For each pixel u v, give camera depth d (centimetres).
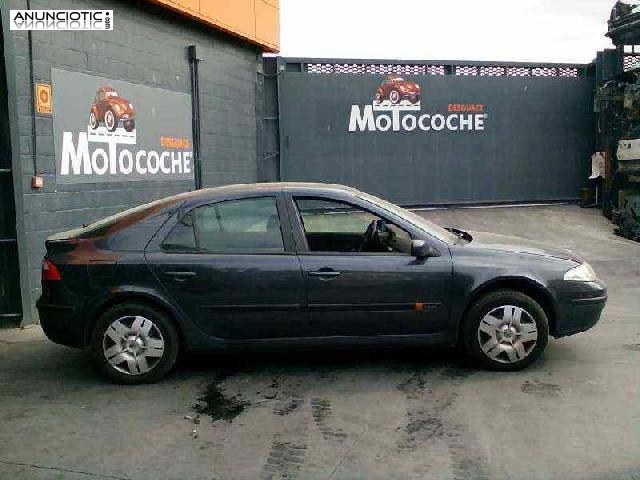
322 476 386
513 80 1567
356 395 516
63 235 580
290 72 1442
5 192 723
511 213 1534
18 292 733
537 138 1593
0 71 706
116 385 547
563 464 396
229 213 557
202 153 1151
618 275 1032
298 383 547
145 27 988
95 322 548
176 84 1073
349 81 1474
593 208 1603
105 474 392
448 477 382
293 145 1451
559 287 560
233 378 561
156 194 1021
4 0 701
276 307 543
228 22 1169
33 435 450
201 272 538
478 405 491
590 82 1614
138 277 537
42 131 777
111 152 909
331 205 563
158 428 459
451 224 1437
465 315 560
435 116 1526
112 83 911
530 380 542
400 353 623
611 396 505
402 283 547
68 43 822
